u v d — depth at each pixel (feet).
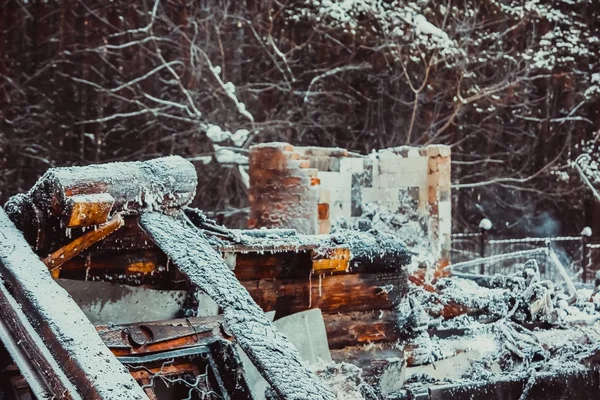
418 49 70.59
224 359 13.99
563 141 80.69
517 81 72.38
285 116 75.92
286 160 34.78
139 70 75.15
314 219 34.58
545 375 19.76
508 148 79.10
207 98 70.64
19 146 71.51
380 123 78.95
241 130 63.46
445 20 73.05
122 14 76.07
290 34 79.41
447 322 22.44
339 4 71.72
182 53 74.54
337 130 80.07
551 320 23.17
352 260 17.89
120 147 74.74
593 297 26.30
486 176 81.41
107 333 13.10
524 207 80.53
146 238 14.78
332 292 17.70
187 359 13.80
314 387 11.56
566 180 76.48
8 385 11.93
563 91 80.59
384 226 36.32
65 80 74.49
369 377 17.42
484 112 80.74
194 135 70.44
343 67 74.28
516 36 79.10
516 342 21.16
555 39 79.25
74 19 75.10
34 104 73.92
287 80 74.08
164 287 15.23
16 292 11.63
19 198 13.41
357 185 38.93
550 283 24.54
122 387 10.32
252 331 12.13
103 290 14.20
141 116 74.95
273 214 34.96
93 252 14.34
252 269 16.49
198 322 14.24
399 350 18.56
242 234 16.25
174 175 14.11
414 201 36.99
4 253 12.13
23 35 73.31
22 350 11.09
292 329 16.57
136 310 14.56
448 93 78.69
